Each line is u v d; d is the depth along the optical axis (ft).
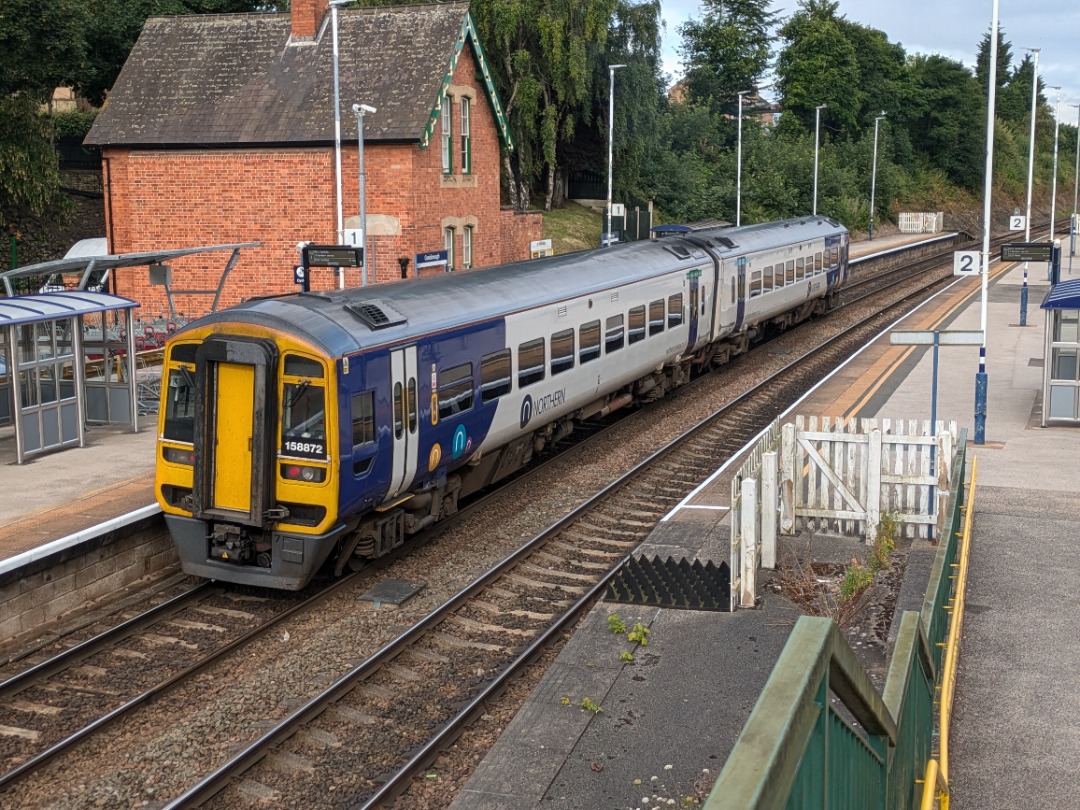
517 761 26.61
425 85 94.84
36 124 112.47
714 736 27.66
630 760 26.58
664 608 35.78
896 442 41.70
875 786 15.25
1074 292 63.72
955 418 65.36
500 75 145.69
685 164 202.18
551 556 44.50
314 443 38.11
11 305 52.54
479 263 106.32
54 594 37.76
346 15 101.45
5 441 56.85
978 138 314.55
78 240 130.41
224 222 98.43
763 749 8.88
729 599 35.91
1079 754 25.52
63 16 108.99
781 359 96.12
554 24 140.26
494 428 50.06
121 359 65.31
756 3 256.52
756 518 37.63
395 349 41.50
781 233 104.63
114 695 32.50
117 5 137.28
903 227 269.64
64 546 37.78
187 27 104.73
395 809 26.11
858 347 101.30
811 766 10.84
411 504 44.37
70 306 54.44
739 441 64.69
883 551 39.14
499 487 55.57
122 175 100.17
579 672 31.27
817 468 47.83
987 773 24.64
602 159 175.83
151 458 53.06
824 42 261.65
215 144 96.73
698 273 78.13
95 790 26.73
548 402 55.62
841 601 35.04
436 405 44.52
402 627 37.19
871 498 41.63
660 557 41.11
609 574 39.96
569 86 146.00
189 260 99.76
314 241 96.53
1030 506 46.80
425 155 95.30
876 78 288.71
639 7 159.84
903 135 297.74
